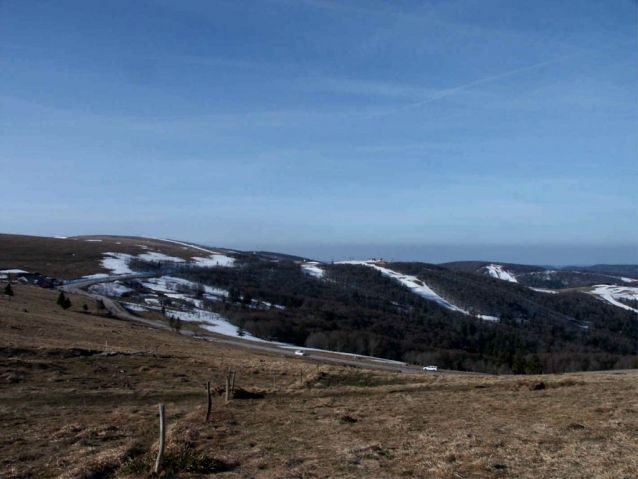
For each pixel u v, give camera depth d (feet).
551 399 65.36
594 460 35.42
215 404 63.77
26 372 77.92
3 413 55.01
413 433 48.01
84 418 54.08
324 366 108.68
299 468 36.37
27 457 39.47
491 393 74.08
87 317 211.82
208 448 42.04
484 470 34.37
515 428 48.39
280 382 91.56
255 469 36.24
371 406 64.39
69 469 36.01
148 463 36.06
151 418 54.49
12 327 132.26
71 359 93.25
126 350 113.19
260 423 52.31
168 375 87.66
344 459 38.63
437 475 33.83
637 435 42.65
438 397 71.10
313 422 53.31
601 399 63.57
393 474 34.76
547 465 34.91
